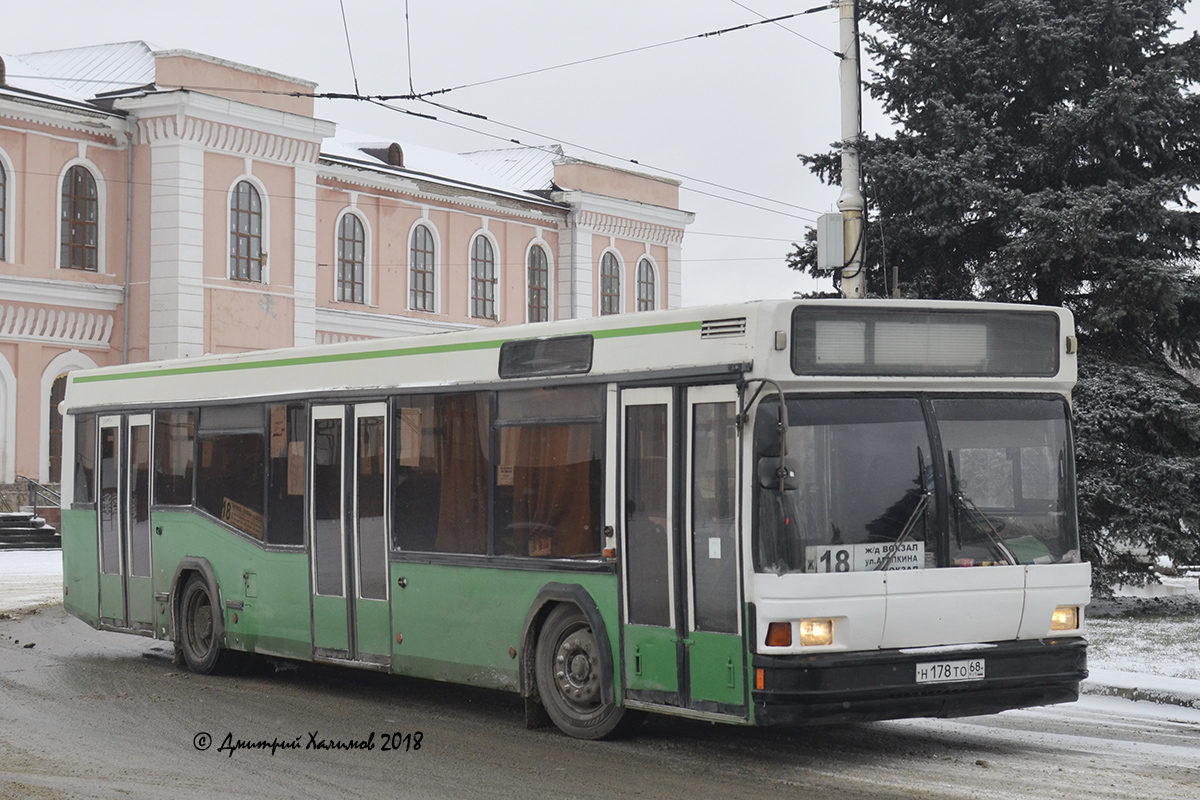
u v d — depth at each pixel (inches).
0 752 382.3
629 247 2094.0
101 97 1509.6
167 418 585.6
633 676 384.5
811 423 355.6
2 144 1395.2
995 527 369.4
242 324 1526.8
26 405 1416.1
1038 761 365.7
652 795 327.9
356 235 1755.7
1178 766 359.3
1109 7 771.4
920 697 352.2
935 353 369.7
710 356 366.9
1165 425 728.3
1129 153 784.9
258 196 1551.4
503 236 1939.0
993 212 778.2
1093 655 555.5
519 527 422.9
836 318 360.5
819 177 862.5
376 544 474.9
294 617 510.0
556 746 393.1
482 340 442.0
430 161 1980.8
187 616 567.2
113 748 391.5
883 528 356.8
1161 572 779.4
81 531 637.9
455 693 503.2
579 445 405.7
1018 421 378.9
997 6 781.3
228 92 1509.6
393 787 340.2
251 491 535.2
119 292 1481.3
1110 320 737.6
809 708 341.1
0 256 1396.4
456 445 447.5
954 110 778.8
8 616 779.4
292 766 367.6
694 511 368.8
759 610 346.0
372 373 482.9
